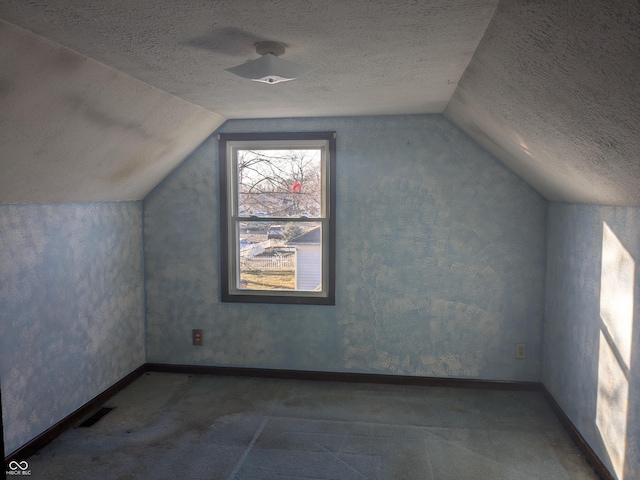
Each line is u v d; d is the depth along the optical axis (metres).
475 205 3.71
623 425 2.29
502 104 2.33
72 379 3.17
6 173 2.35
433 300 3.80
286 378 3.99
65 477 2.55
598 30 1.23
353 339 3.90
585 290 2.82
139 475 2.57
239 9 1.67
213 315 4.05
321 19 1.77
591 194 2.55
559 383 3.28
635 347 2.18
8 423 2.62
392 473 2.59
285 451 2.82
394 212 3.78
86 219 3.30
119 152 3.02
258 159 3.97
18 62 1.86
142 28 1.84
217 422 3.19
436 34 1.91
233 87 2.79
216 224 3.98
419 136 3.72
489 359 3.77
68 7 1.62
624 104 1.45
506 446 2.88
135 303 3.96
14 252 2.65
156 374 4.07
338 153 3.80
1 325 2.57
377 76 2.58
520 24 1.51
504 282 3.71
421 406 3.45
